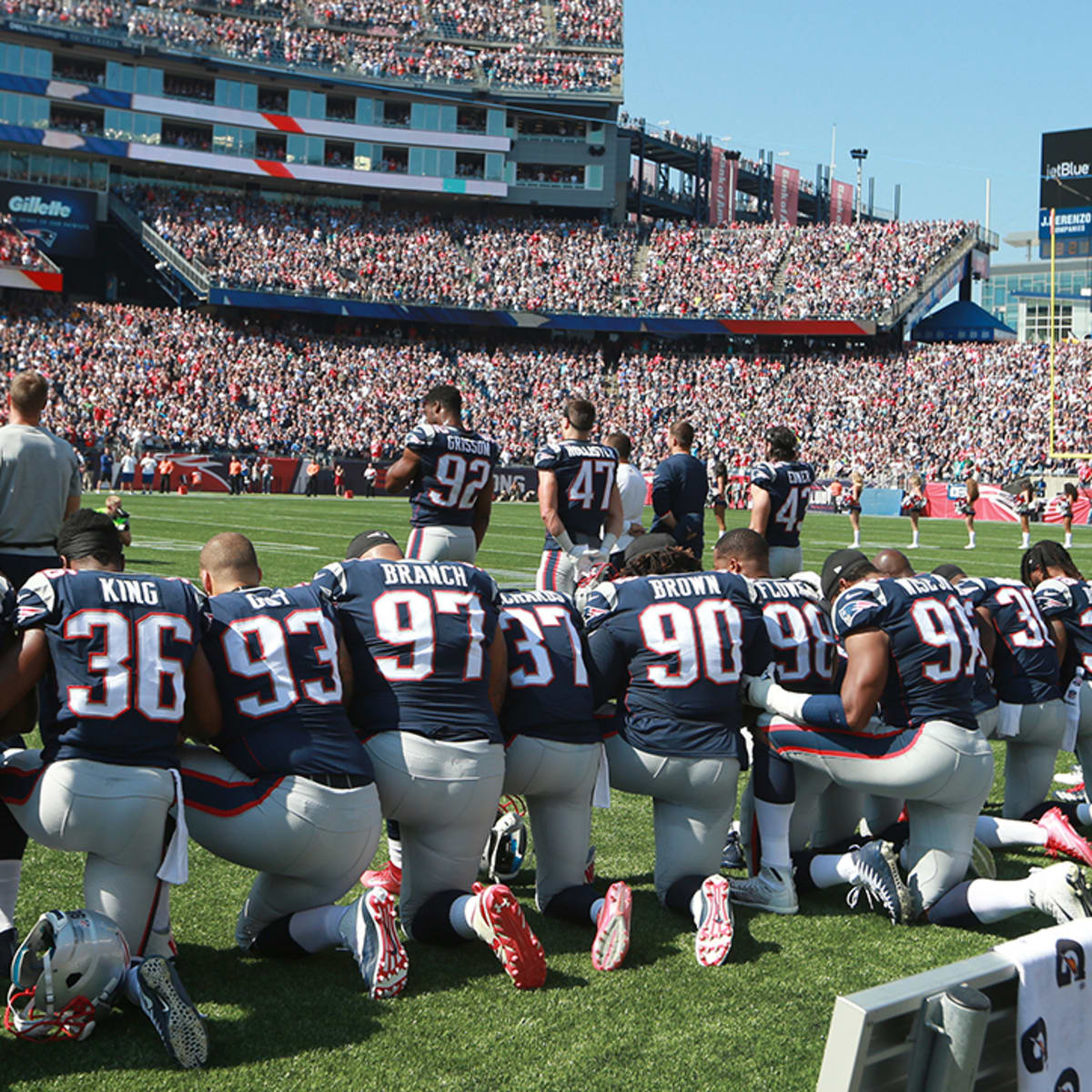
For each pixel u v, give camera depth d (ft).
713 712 12.87
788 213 194.29
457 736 11.64
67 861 13.87
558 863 12.91
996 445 127.34
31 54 139.54
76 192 141.18
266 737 10.96
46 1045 9.46
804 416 139.23
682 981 11.16
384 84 156.46
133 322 130.41
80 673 10.20
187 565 44.88
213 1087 8.86
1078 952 6.29
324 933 11.01
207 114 148.15
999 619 16.05
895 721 12.98
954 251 155.12
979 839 15.44
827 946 12.21
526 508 104.99
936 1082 5.55
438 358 144.56
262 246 144.97
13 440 16.96
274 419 126.41
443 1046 9.65
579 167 166.09
